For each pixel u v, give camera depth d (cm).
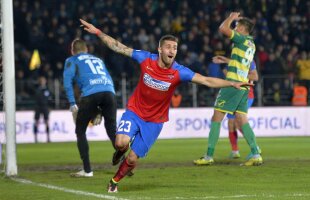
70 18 8669
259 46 7912
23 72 7869
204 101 7725
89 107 3180
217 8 8919
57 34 8256
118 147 2483
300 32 8731
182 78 2466
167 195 2453
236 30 3662
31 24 8538
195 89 7694
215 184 2808
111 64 7931
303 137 7131
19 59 7925
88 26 2523
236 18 3575
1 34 3322
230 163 3841
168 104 2528
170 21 8669
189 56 7994
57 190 2666
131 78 7844
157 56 2494
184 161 4072
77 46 3262
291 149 5134
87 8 8775
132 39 8194
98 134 7200
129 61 7919
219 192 2542
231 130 4206
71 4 8856
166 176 3138
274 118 7588
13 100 3297
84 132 3212
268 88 7681
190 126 7494
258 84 7612
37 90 6875
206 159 3716
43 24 8488
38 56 7675
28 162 4253
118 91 7469
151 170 3422
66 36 8262
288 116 7638
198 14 8788
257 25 8638
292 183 2833
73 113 3241
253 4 8969
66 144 6475
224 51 7606
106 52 8006
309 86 7769
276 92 7650
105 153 4994
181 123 7462
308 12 9012
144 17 8712
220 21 8669
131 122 2492
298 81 7744
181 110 7469
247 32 3650
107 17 8419
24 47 8212
